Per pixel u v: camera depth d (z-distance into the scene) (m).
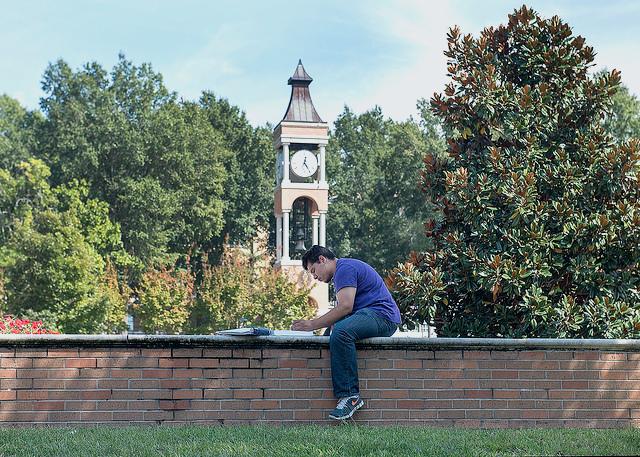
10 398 7.77
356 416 8.16
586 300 11.65
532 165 11.74
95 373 7.89
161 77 54.88
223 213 57.38
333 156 66.12
